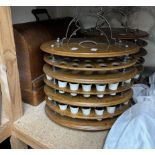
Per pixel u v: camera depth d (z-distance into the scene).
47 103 0.84
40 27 0.95
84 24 1.28
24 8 1.12
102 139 0.75
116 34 0.91
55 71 0.75
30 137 0.76
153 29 1.10
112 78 0.69
